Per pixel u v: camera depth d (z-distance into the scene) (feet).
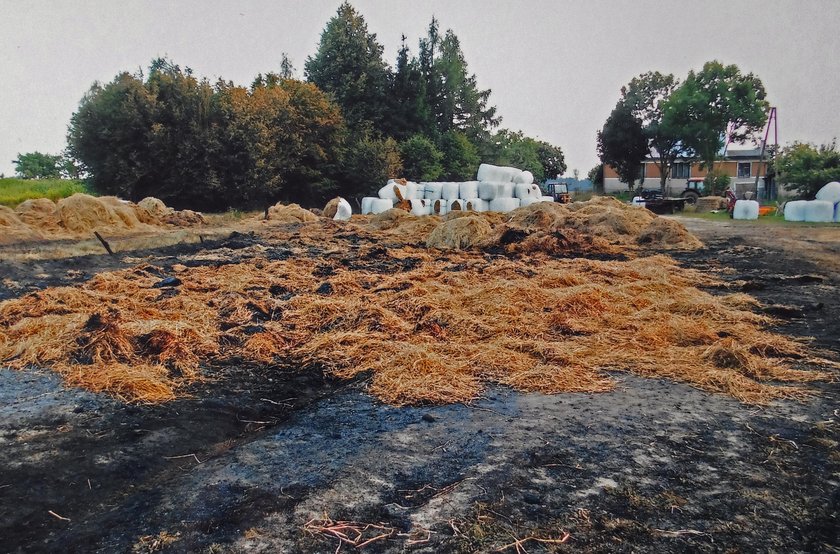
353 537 7.18
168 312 19.26
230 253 39.04
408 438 10.18
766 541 7.00
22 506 8.02
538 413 11.25
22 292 24.53
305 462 9.30
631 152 153.28
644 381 13.16
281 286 24.06
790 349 15.19
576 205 59.57
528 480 8.53
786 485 8.35
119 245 43.80
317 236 52.19
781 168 94.32
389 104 153.07
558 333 16.93
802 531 7.20
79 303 20.54
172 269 30.01
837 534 7.14
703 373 13.32
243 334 17.29
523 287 21.27
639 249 42.37
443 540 7.09
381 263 33.19
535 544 6.96
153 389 12.82
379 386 12.90
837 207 66.44
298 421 11.13
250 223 71.26
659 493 8.13
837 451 9.43
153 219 64.85
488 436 10.18
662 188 153.69
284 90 121.90
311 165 124.98
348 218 75.92
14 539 7.20
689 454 9.37
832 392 12.26
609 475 8.66
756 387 12.43
